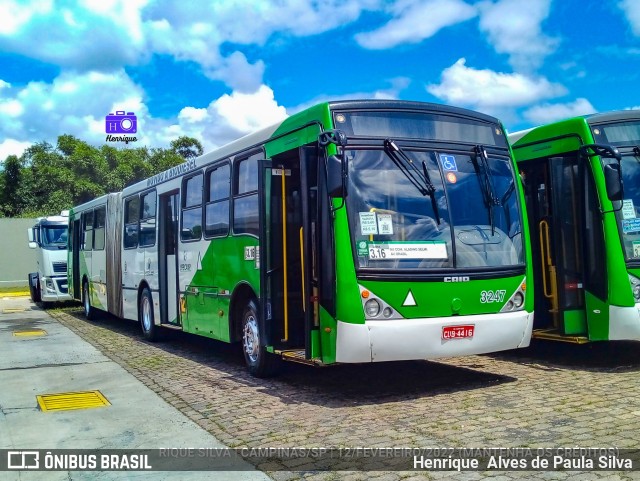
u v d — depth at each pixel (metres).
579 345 10.59
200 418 6.73
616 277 8.06
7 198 37.78
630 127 8.56
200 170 10.44
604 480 4.61
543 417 6.21
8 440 6.18
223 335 9.39
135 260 13.74
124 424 6.64
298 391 7.80
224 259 9.37
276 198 7.92
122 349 12.03
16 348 12.37
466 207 7.43
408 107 7.44
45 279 21.77
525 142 9.35
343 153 6.71
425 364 9.29
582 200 8.44
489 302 7.32
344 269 6.74
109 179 37.34
